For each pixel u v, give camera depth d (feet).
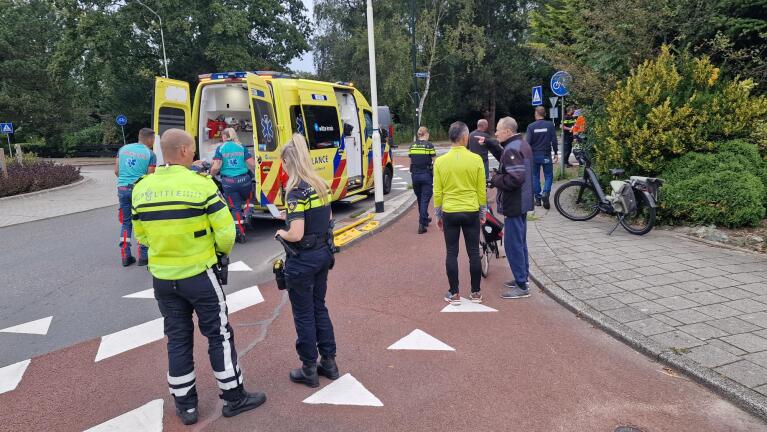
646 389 11.43
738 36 27.68
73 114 125.08
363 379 12.35
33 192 49.37
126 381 12.76
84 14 88.63
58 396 12.11
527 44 47.16
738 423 10.14
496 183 16.84
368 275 20.39
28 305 18.44
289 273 11.64
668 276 17.80
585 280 17.84
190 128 29.32
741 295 15.78
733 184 22.76
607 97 28.45
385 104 114.01
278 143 26.91
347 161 33.86
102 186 57.21
